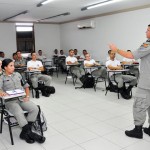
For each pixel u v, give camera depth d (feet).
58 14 26.73
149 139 9.09
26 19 31.17
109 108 13.62
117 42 25.38
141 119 8.93
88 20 29.50
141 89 8.70
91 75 19.90
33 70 17.34
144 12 21.71
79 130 10.22
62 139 9.28
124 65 20.86
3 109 9.40
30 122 9.25
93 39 29.17
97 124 10.93
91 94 17.63
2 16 27.40
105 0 18.97
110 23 26.00
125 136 9.44
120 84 15.67
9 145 8.85
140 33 22.43
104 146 8.57
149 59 8.42
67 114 12.64
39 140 8.93
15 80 9.87
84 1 19.10
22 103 9.43
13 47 33.17
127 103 14.69
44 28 35.50
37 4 19.98
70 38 34.32
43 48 35.76
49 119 11.81
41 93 18.17
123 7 22.67
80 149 8.37
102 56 27.91
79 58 28.99
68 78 26.32
